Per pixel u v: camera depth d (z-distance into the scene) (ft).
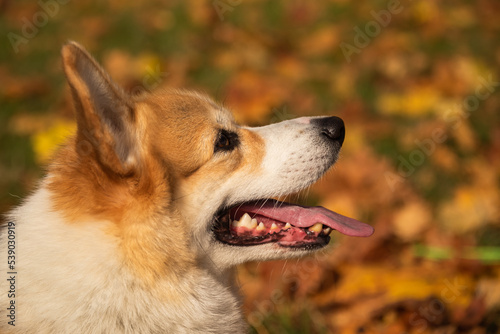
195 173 13.34
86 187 11.93
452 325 16.22
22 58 31.09
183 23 34.22
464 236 20.62
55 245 11.80
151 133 12.80
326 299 18.21
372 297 17.53
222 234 14.05
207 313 13.02
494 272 18.39
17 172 23.72
